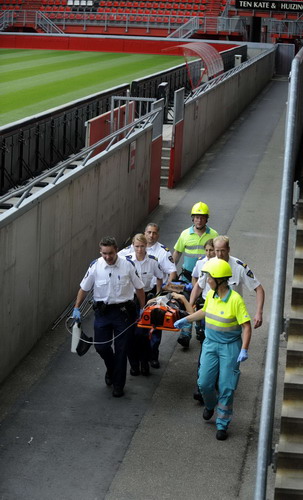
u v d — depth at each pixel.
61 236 11.66
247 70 34.19
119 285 9.31
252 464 8.23
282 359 10.30
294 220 8.07
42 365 10.37
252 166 23.25
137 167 16.38
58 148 20.62
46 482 7.81
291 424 6.88
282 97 37.78
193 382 10.04
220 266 8.41
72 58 43.59
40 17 52.22
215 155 24.59
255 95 37.59
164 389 9.82
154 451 8.42
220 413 8.62
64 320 11.80
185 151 21.70
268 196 19.75
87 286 9.44
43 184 17.55
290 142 7.11
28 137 18.48
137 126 19.39
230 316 8.41
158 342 10.16
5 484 7.74
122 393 9.57
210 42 46.50
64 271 11.95
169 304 9.57
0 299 9.53
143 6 53.66
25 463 8.12
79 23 52.97
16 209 9.88
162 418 9.11
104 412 9.20
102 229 13.98
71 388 9.77
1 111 24.80
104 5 54.03
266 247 15.49
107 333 9.47
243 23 50.19
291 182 6.95
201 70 34.50
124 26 52.56
